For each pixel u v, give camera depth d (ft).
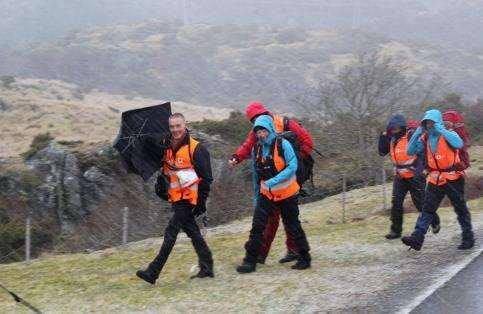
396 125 34.37
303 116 102.17
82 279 31.65
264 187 29.12
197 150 27.81
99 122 270.26
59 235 72.28
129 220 71.67
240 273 30.12
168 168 28.19
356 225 41.60
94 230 70.79
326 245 35.09
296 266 30.37
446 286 26.89
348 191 76.48
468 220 32.14
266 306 25.54
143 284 29.58
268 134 28.37
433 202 31.37
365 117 97.35
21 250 65.57
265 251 31.81
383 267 30.12
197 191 28.12
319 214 56.90
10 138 236.43
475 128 130.62
